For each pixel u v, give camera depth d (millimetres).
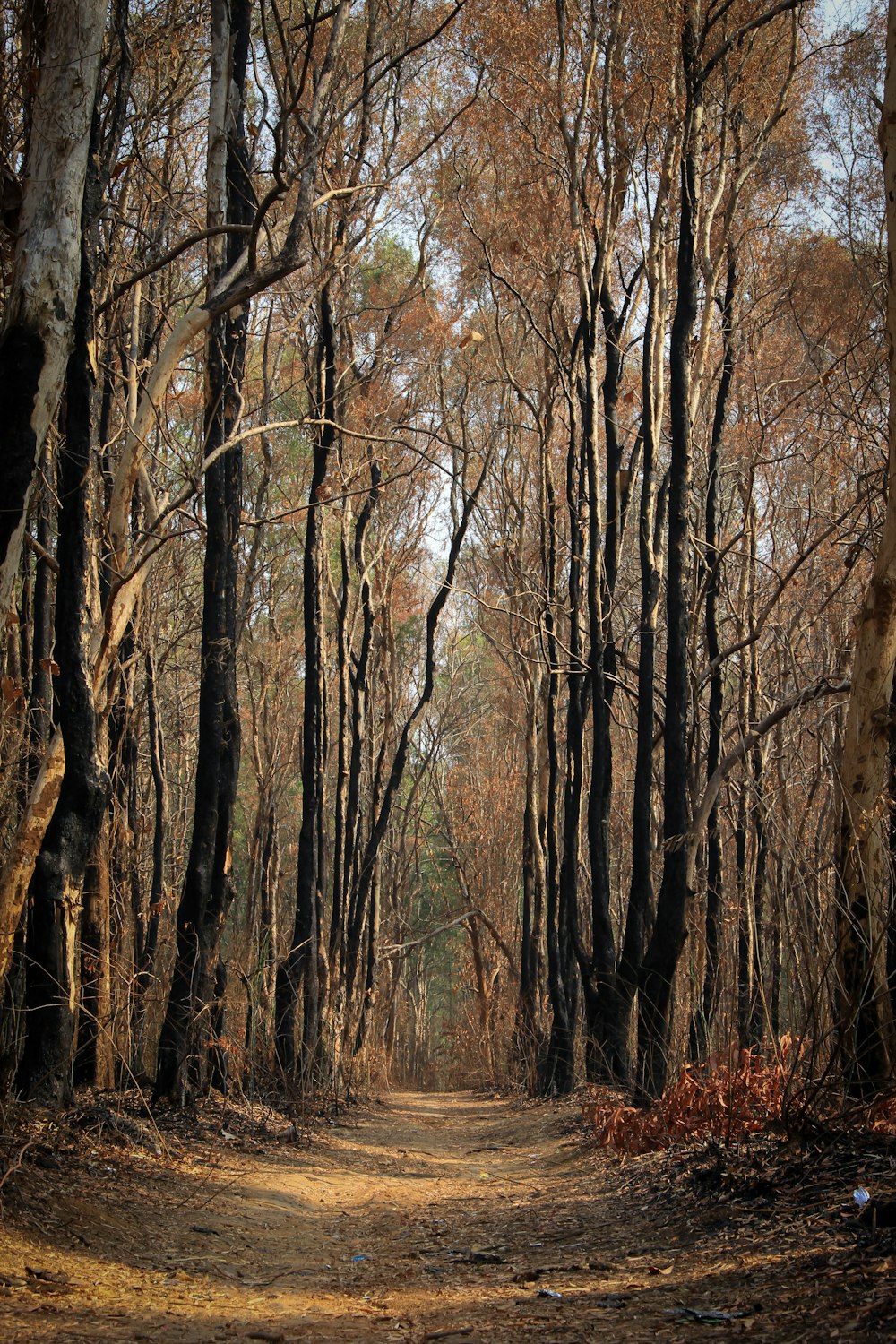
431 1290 6129
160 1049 12508
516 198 21844
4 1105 8727
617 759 29953
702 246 16672
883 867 8000
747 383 21844
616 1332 4535
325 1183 11422
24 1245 6480
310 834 18594
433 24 18969
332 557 34812
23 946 11352
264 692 31047
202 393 18250
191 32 13359
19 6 8242
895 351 8555
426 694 23953
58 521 10719
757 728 12109
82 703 10344
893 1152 6859
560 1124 16719
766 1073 9055
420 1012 52656
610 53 17359
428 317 25000
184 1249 7391
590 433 18094
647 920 14734
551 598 22797
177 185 17625
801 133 18766
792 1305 4547
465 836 41031
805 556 13844
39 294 7273
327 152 17547
